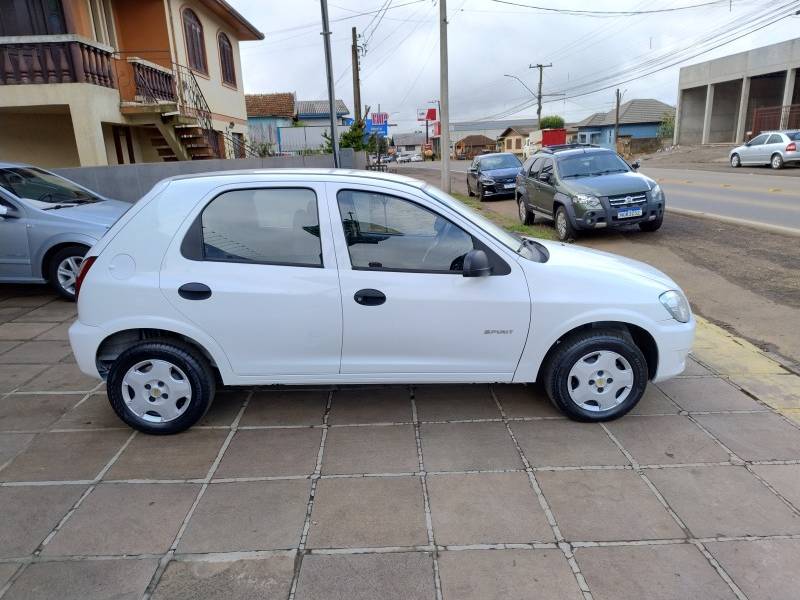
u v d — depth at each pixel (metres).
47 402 4.34
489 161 19.94
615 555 2.70
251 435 3.82
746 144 26.00
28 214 6.91
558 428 3.83
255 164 15.49
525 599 2.46
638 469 3.36
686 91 43.06
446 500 3.12
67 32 12.53
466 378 3.82
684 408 4.06
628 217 10.21
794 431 3.73
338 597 2.49
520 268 3.72
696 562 2.65
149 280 3.64
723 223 11.53
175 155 15.16
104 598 2.51
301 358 3.75
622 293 3.73
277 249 3.69
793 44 32.66
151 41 15.30
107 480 3.35
